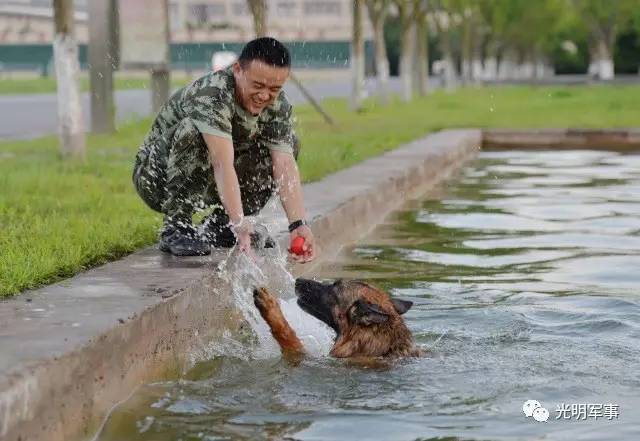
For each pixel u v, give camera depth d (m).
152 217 9.93
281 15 78.56
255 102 7.09
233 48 69.62
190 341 6.68
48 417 4.81
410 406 5.48
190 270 7.29
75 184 12.76
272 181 7.74
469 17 61.53
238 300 7.62
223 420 5.33
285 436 5.05
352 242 10.91
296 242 7.27
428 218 12.59
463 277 9.01
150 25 22.42
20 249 7.88
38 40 86.94
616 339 6.83
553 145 23.84
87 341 5.26
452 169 18.75
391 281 8.86
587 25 67.25
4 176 13.23
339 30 78.69
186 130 7.26
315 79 70.00
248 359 6.57
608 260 9.70
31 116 29.84
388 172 14.45
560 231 11.40
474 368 6.16
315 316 6.87
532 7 72.50
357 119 28.09
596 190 15.05
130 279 6.97
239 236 7.09
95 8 22.27
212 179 7.58
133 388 5.78
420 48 46.31
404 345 6.52
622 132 23.61
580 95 44.66
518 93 48.34
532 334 6.99
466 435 5.01
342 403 5.56
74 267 7.41
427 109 34.00
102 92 22.30
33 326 5.57
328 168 14.81
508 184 16.09
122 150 18.20
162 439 5.08
